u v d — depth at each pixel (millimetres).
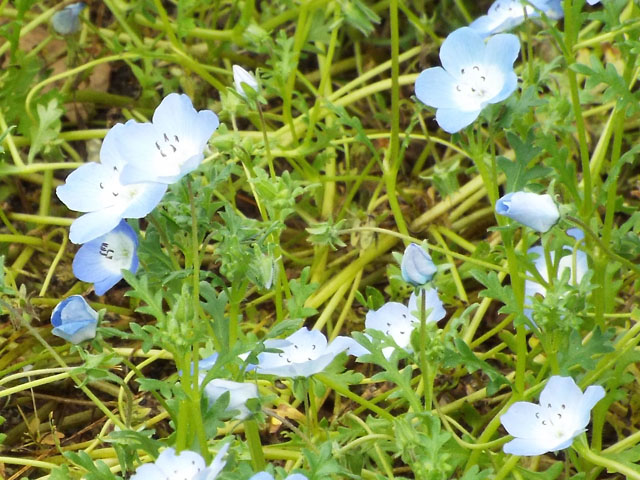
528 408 389
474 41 409
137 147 367
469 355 407
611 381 430
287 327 380
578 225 386
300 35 544
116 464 454
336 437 427
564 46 438
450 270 517
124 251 399
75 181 387
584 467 430
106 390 495
